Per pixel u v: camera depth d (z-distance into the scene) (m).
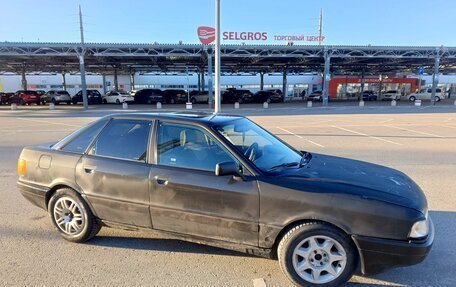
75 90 56.91
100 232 4.08
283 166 3.38
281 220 2.97
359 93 51.34
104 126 3.82
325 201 2.87
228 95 43.50
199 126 3.41
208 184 3.16
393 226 2.78
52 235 4.01
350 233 2.83
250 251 3.17
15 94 39.84
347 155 8.75
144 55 30.73
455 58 35.62
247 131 3.79
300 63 40.50
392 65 43.84
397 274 3.18
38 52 29.56
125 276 3.13
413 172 6.93
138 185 3.42
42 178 3.94
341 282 2.91
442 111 26.30
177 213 3.31
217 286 2.98
